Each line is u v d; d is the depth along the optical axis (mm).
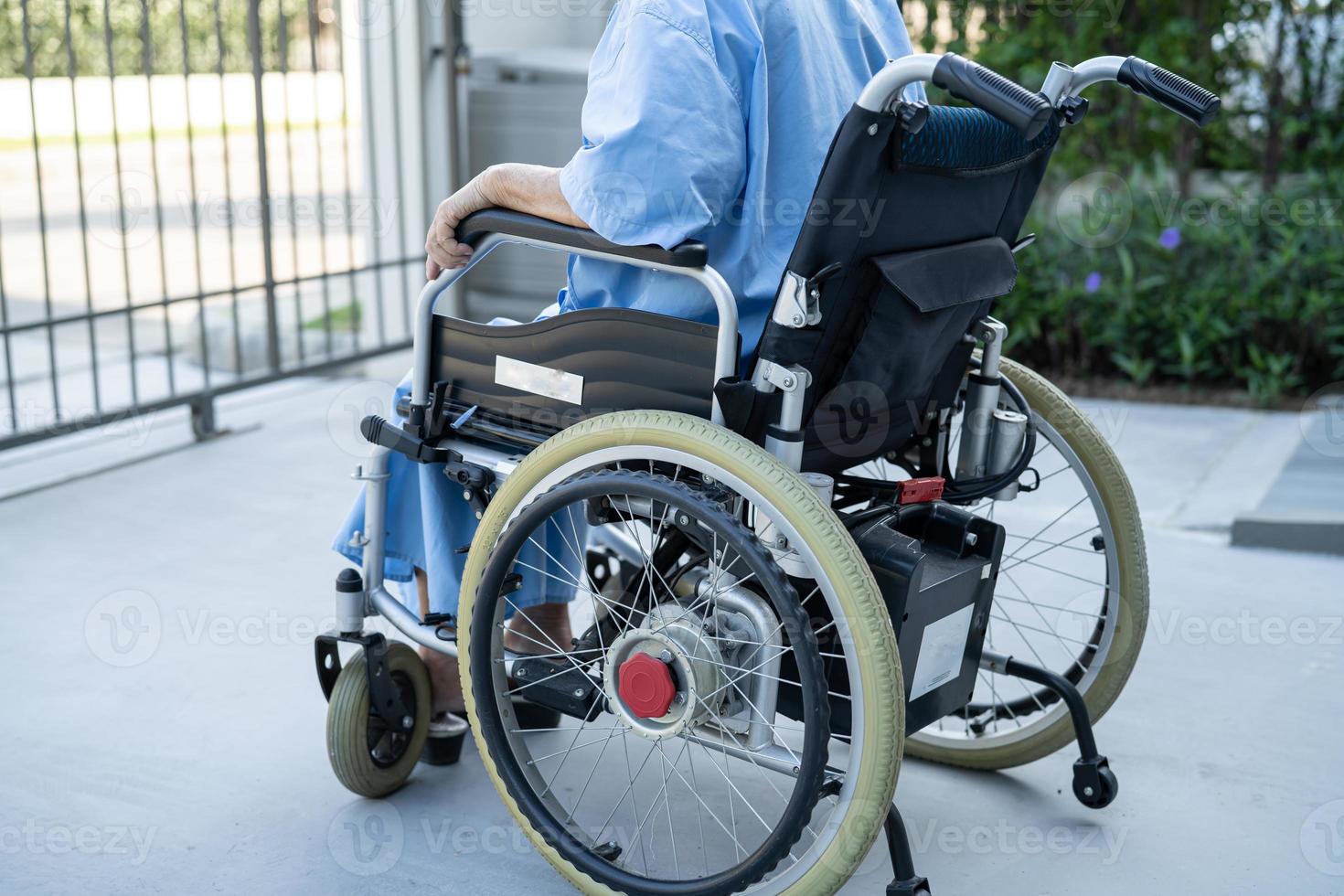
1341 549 2713
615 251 1410
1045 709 1808
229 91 6418
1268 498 2924
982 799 1795
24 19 2967
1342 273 3900
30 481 3133
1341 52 4227
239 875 1576
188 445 3438
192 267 5410
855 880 1581
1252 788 1810
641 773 1839
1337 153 4254
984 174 1449
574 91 4090
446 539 1696
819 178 1327
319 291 4953
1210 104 1394
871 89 1238
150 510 2930
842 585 1276
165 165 6512
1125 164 4340
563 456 1420
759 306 1493
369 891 1552
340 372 4180
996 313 4293
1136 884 1581
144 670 2137
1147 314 4141
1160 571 2635
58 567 2580
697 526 1422
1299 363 3992
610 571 2150
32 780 1790
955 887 1571
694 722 1432
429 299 1598
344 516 2916
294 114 6297
